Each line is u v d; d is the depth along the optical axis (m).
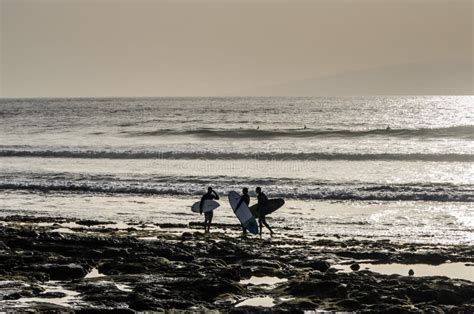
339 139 177.50
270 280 48.81
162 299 43.06
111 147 162.00
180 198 93.69
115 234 66.19
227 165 128.88
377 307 40.91
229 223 76.25
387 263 55.09
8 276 47.69
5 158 142.38
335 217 79.25
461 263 54.84
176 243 59.75
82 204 89.12
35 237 58.94
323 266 52.53
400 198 91.81
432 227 72.69
